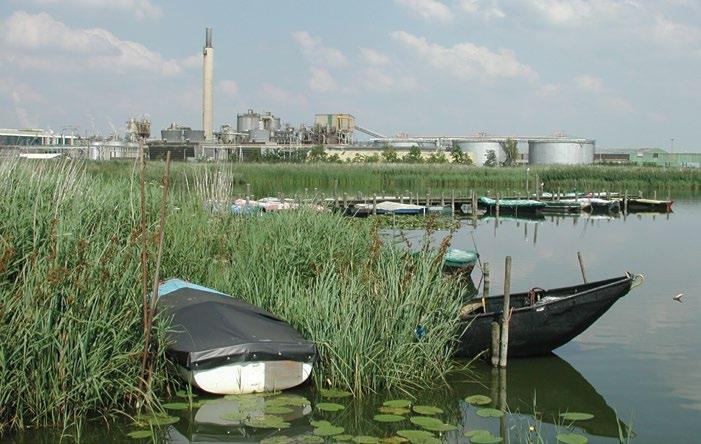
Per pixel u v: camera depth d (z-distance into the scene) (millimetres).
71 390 8555
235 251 14125
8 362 8336
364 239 15320
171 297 10797
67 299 8664
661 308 16406
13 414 8516
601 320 15195
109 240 10000
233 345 9617
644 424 9547
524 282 20094
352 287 10797
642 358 12453
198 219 16000
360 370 10172
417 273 11367
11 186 11945
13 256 9977
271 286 11820
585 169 63125
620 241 30516
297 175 49594
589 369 11844
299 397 9773
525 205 45094
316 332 10477
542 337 12242
